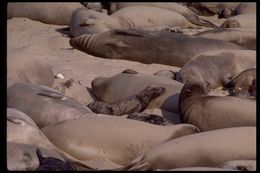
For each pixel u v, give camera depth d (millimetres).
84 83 34156
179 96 28141
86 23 45844
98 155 22672
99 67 38000
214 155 20922
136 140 22672
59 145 23141
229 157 20875
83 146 22812
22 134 22672
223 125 25109
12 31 47656
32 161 20656
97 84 32375
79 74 35750
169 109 29219
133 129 22969
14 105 26938
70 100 27141
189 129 23484
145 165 20797
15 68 31031
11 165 20281
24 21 51031
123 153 22547
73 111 26234
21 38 44938
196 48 38875
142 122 23484
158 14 51625
